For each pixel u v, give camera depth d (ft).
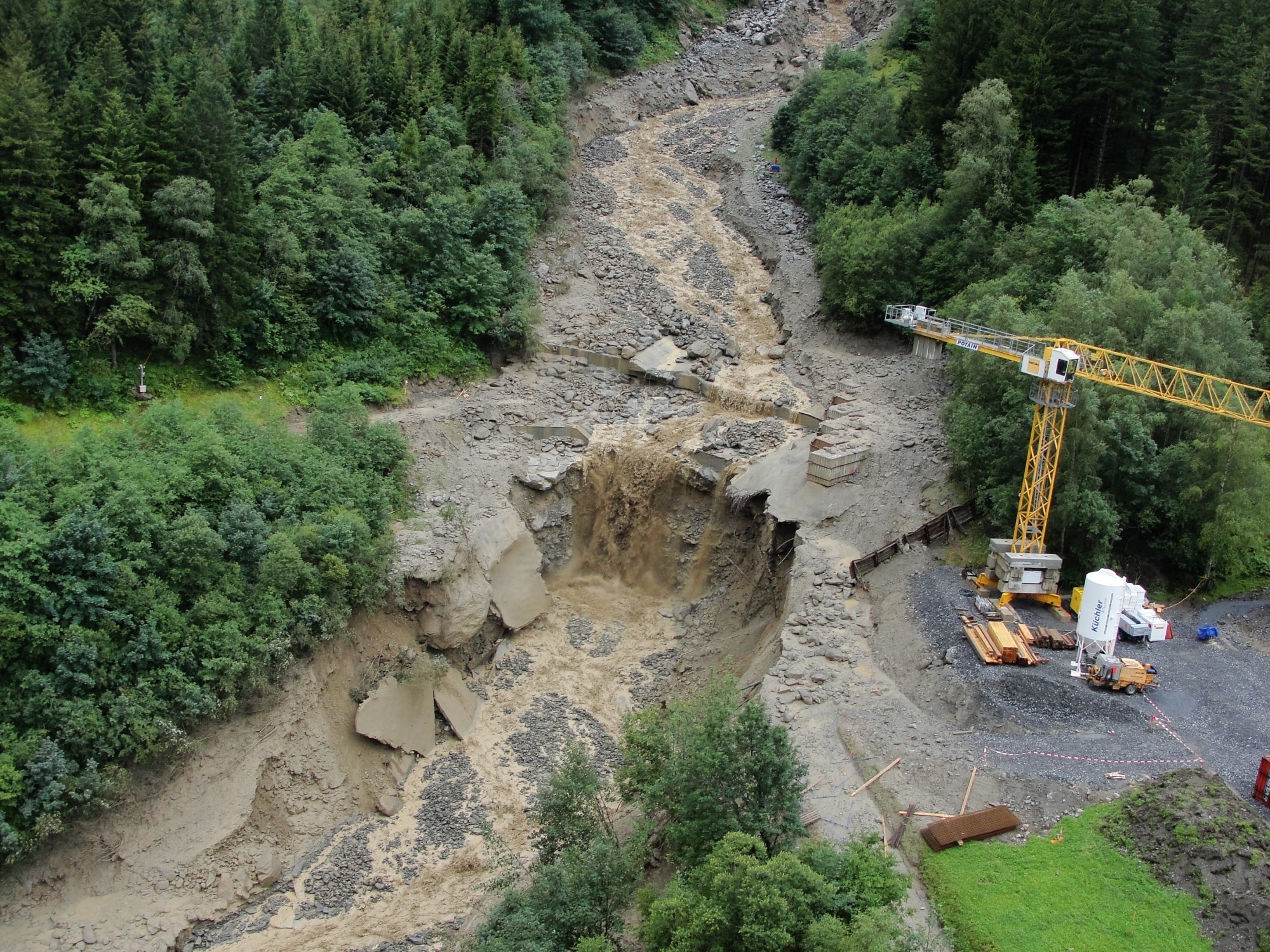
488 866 111.24
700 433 182.09
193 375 162.50
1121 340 138.62
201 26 222.28
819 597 139.85
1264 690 122.01
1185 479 141.90
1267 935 86.12
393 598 139.54
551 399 189.67
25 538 110.83
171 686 114.32
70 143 152.35
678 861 97.35
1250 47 186.19
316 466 143.74
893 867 92.38
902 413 176.65
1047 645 128.26
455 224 193.06
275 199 175.32
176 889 110.52
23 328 145.59
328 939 110.22
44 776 105.09
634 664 156.46
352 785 127.44
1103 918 90.99
